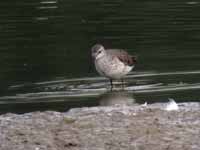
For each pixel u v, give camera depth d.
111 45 21.38
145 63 19.83
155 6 26.02
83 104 16.53
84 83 18.48
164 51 20.69
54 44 21.80
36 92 17.62
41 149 12.08
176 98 16.73
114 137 12.62
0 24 24.05
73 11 25.61
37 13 25.42
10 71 19.33
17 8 26.22
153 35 22.30
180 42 21.39
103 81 18.75
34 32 23.00
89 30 23.14
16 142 12.45
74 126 13.36
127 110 14.67
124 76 18.84
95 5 26.47
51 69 19.50
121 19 24.22
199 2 26.58
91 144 12.28
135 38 22.06
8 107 16.41
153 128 13.07
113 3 26.66
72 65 19.83
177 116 13.96
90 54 20.67
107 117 13.98
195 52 20.48
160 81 18.36
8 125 13.57
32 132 12.99
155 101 16.56
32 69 19.48
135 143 12.27
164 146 12.09
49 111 14.84
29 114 14.58
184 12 25.03
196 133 12.77
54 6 26.53
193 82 18.11
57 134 12.87
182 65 19.50
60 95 17.36
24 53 20.86
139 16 24.59
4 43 21.84
